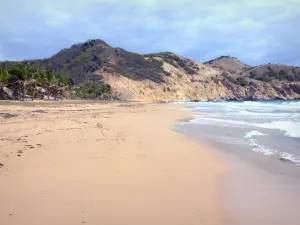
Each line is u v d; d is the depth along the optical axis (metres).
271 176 8.61
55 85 92.62
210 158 11.04
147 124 23.66
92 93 120.44
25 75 75.31
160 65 188.38
